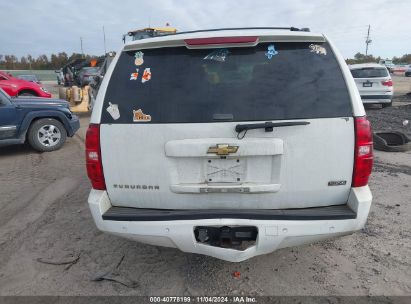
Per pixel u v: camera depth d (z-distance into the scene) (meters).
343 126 2.53
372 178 5.72
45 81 54.75
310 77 2.60
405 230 3.96
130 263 3.44
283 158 2.55
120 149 2.69
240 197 2.63
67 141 9.55
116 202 2.81
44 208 4.82
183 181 2.66
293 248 3.63
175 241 2.63
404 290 2.94
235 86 2.61
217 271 3.27
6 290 3.06
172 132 2.59
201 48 2.67
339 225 2.56
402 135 7.79
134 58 2.77
